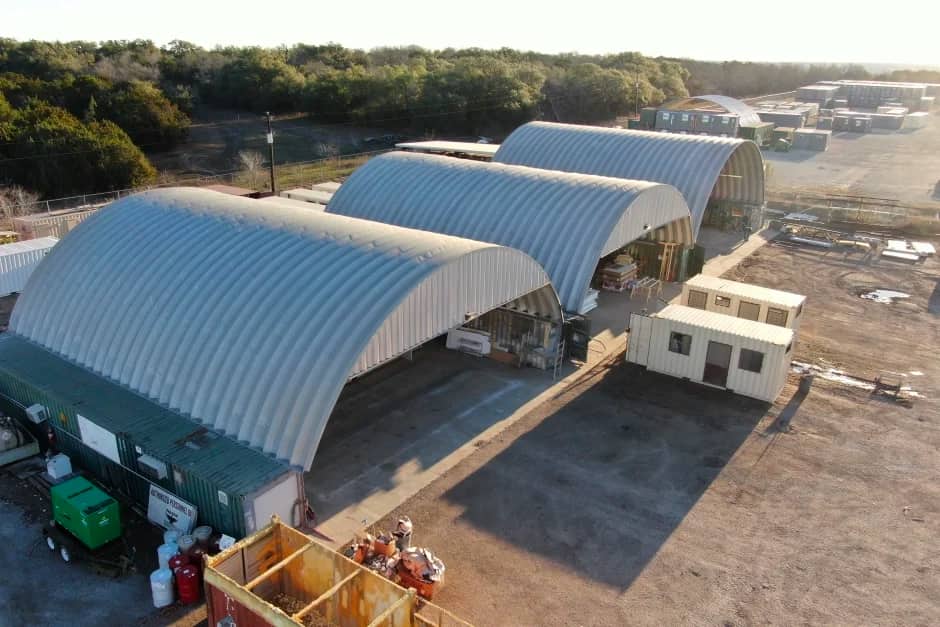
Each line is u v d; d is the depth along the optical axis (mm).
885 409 23516
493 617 14430
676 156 41562
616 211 28844
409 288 18188
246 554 13836
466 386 24141
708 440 21328
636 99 112500
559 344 25406
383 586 12875
